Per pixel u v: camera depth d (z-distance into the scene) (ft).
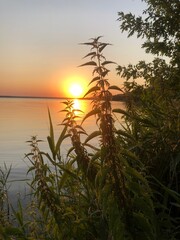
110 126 7.36
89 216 9.14
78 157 8.64
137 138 12.60
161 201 11.23
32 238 9.91
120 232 7.39
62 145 60.75
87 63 7.05
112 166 7.52
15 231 9.71
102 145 7.55
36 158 9.52
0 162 62.59
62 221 9.30
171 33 24.07
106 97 7.12
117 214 7.44
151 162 11.66
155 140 12.19
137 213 8.21
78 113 9.06
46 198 9.34
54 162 9.45
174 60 21.29
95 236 9.00
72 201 10.68
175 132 12.33
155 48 23.86
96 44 7.01
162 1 23.99
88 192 10.07
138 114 14.11
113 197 7.57
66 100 8.79
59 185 9.68
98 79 7.08
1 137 114.73
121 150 7.72
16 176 42.75
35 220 10.93
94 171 8.50
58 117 236.02
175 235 9.98
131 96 13.80
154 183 10.64
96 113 7.23
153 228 7.97
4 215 11.63
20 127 157.38
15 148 85.25
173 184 11.73
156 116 13.57
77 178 9.50
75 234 9.29
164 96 16.11
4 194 12.98
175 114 13.71
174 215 11.07
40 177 9.42
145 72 21.01
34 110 390.42
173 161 10.94
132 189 7.64
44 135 113.29
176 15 23.88
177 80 19.24
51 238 10.05
